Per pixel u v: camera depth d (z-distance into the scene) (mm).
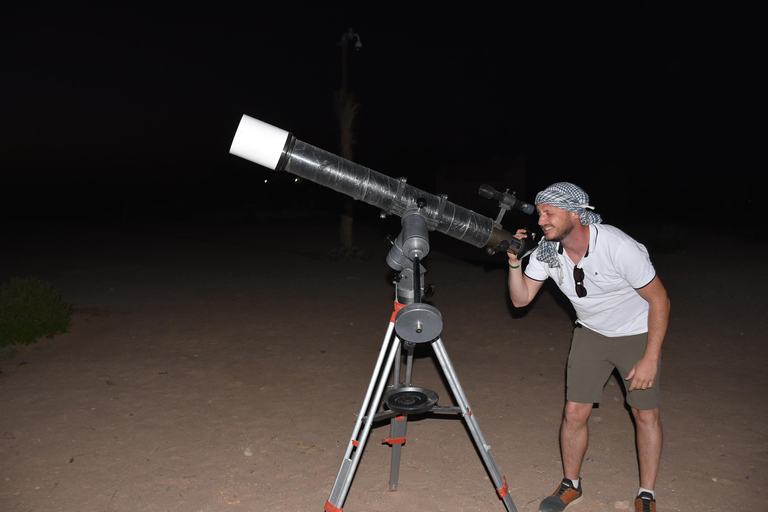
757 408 4676
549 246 2945
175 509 3283
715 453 3949
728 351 6156
